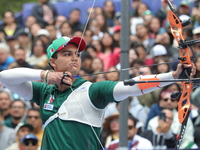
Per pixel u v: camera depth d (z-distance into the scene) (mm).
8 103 24672
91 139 12445
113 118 21922
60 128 12492
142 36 31641
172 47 28781
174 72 11727
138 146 20500
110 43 31062
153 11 36219
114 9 36781
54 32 34375
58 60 12992
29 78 12703
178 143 11914
